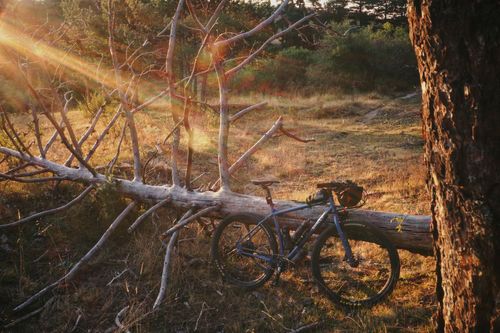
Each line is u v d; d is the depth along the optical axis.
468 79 2.51
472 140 2.57
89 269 4.84
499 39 2.36
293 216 4.68
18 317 4.16
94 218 5.63
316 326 3.93
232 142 11.43
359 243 5.40
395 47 23.95
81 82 13.73
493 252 2.61
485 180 2.56
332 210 4.29
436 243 3.14
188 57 17.98
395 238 4.50
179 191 5.42
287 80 22.66
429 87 2.79
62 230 5.40
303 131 13.45
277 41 29.36
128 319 3.97
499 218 2.57
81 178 5.87
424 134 3.02
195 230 5.67
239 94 21.25
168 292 4.39
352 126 14.44
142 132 10.55
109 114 9.24
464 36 2.46
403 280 4.61
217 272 4.81
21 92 14.62
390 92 22.33
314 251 4.26
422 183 7.72
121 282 4.61
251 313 4.17
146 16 16.41
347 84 22.64
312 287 4.55
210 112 6.79
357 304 4.14
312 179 8.50
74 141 5.64
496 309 2.65
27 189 6.22
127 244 5.33
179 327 3.99
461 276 2.83
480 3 2.35
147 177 7.45
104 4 10.83
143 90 17.02
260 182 4.58
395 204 6.86
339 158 10.10
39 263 4.90
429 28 2.61
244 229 5.70
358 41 23.50
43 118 12.98
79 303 4.29
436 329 3.25
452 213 2.81
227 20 16.92
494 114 2.46
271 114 16.50
